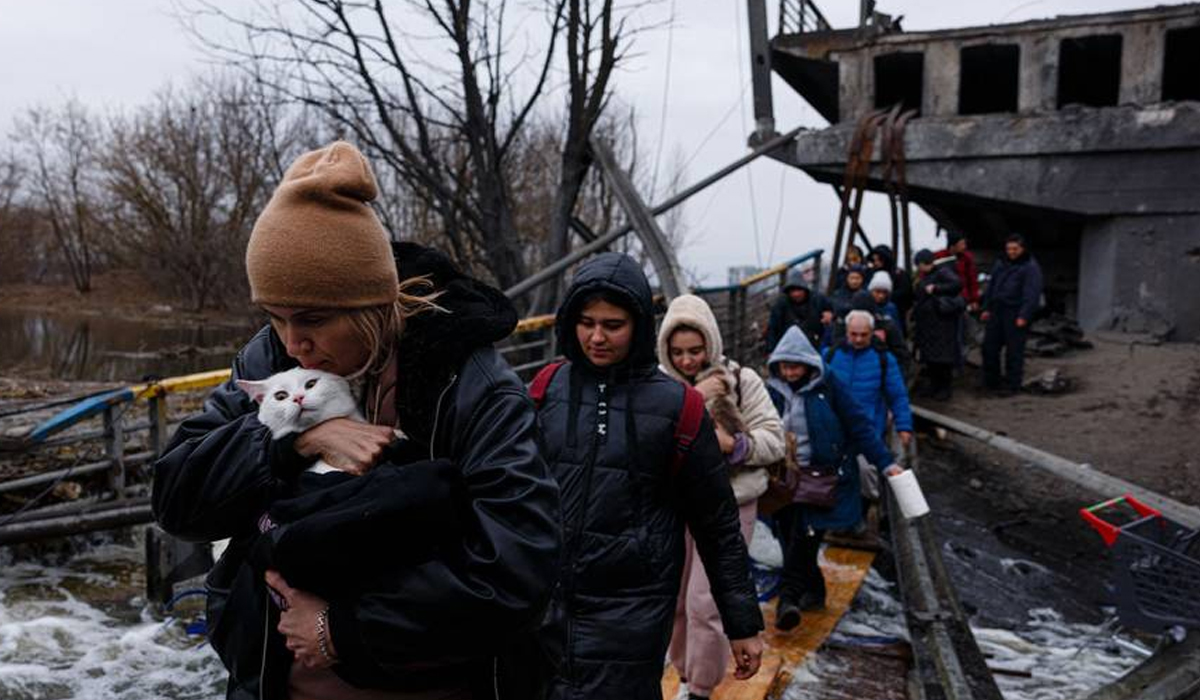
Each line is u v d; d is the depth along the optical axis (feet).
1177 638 16.98
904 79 59.00
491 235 40.27
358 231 4.59
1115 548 16.74
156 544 16.66
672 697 13.19
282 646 4.75
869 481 23.73
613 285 9.15
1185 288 45.19
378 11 36.68
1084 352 44.78
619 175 39.45
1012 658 18.12
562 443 9.19
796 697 13.83
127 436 24.40
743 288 41.45
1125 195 45.70
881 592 19.94
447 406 4.80
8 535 16.81
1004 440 30.94
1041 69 46.16
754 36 50.85
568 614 8.73
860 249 47.91
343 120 38.91
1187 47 51.29
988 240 65.77
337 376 4.86
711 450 9.25
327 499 4.42
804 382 16.61
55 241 145.59
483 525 4.48
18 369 58.34
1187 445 32.50
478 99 39.06
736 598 9.39
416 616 4.25
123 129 114.01
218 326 94.02
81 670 14.11
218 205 103.71
